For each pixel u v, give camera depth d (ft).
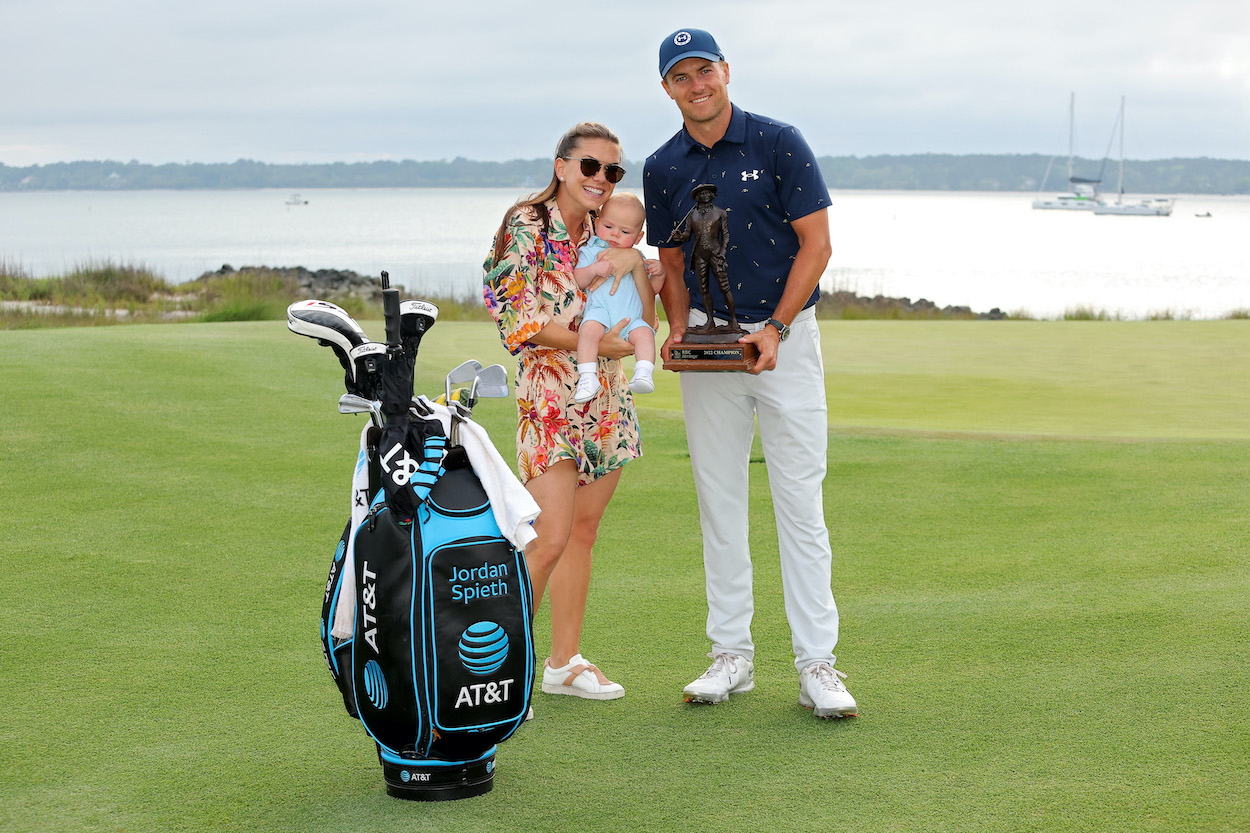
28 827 8.65
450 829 8.59
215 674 12.01
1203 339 46.11
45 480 20.57
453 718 8.69
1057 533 17.69
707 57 11.10
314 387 29.78
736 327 11.60
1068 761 9.71
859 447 24.04
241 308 62.34
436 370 33.71
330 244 278.05
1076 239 303.89
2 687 11.60
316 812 8.91
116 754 10.03
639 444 12.26
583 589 11.97
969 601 14.46
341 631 9.21
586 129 11.44
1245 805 8.79
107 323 58.54
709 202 11.25
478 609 8.66
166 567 15.81
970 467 22.24
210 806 9.02
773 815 8.84
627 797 9.22
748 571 12.05
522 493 8.93
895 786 9.32
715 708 11.41
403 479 8.54
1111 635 12.96
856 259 206.28
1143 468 21.93
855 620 13.84
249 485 20.47
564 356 11.68
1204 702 10.91
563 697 11.79
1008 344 45.11
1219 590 14.48
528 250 11.37
